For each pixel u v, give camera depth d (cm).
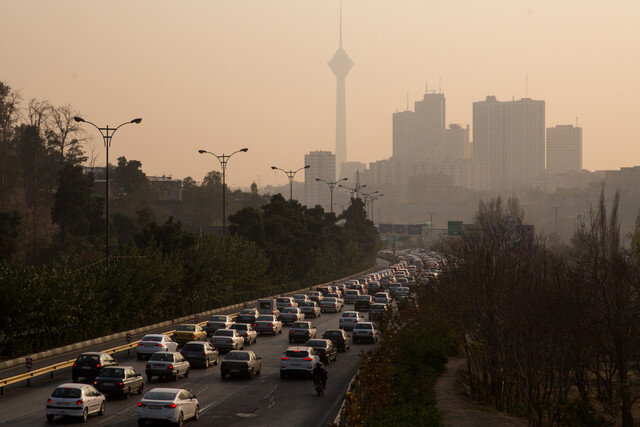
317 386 7100
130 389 6819
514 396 7469
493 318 6369
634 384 7869
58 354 9706
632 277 6122
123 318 11944
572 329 5856
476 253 7275
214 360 9194
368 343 11838
